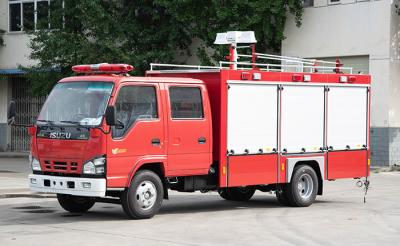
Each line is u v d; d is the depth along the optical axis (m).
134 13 31.09
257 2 28.69
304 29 29.64
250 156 15.23
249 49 28.92
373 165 28.12
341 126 17.17
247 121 15.17
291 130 16.08
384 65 27.73
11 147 37.81
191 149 14.39
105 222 13.41
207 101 14.72
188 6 29.36
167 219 13.91
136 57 29.55
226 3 29.11
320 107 16.70
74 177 13.22
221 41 15.88
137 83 13.65
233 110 14.91
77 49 29.75
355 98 17.48
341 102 17.17
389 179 24.14
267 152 15.57
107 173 13.07
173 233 12.16
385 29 27.67
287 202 16.28
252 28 29.09
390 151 27.81
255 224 13.38
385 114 27.75
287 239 11.70
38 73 30.81
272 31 29.44
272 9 28.75
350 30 28.55
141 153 13.57
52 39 30.03
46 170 13.73
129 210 13.57
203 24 29.39
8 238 11.50
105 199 14.15
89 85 13.66
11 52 36.66
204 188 14.88
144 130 13.62
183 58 31.86
